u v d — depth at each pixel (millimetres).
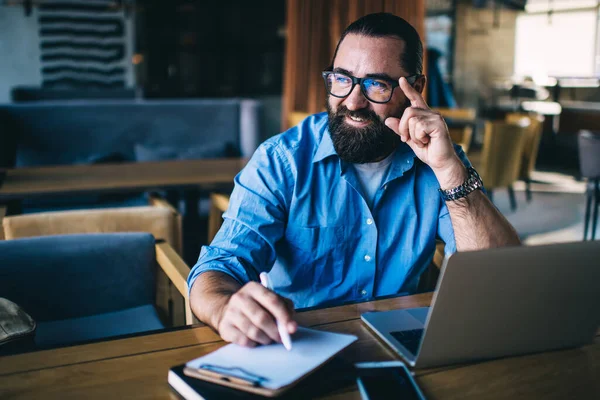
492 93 10188
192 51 8133
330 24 4797
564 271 912
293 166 1432
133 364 965
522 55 10344
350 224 1431
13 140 4156
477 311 904
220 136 4695
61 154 4285
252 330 968
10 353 1002
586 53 9383
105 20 7578
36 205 3676
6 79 7406
